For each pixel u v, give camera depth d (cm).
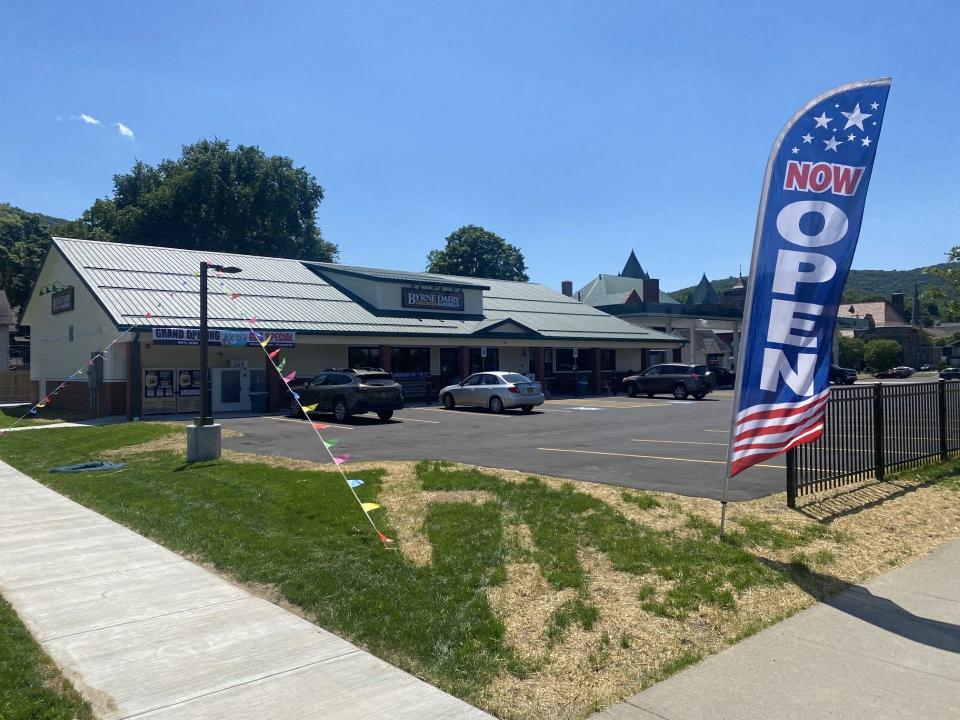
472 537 748
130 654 505
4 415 2698
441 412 2572
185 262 3047
